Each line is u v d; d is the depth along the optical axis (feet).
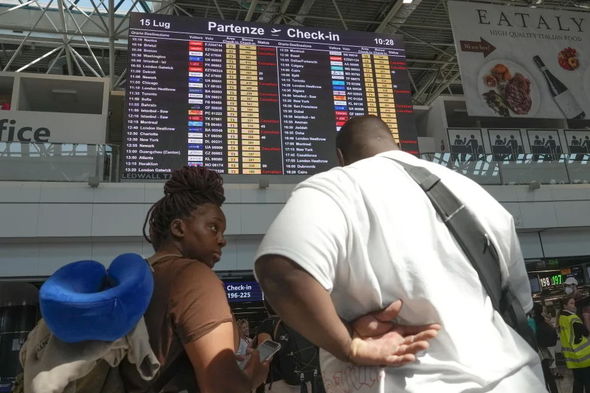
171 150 25.90
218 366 3.44
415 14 50.70
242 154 26.71
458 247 3.25
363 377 2.94
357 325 3.09
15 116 36.22
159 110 26.43
